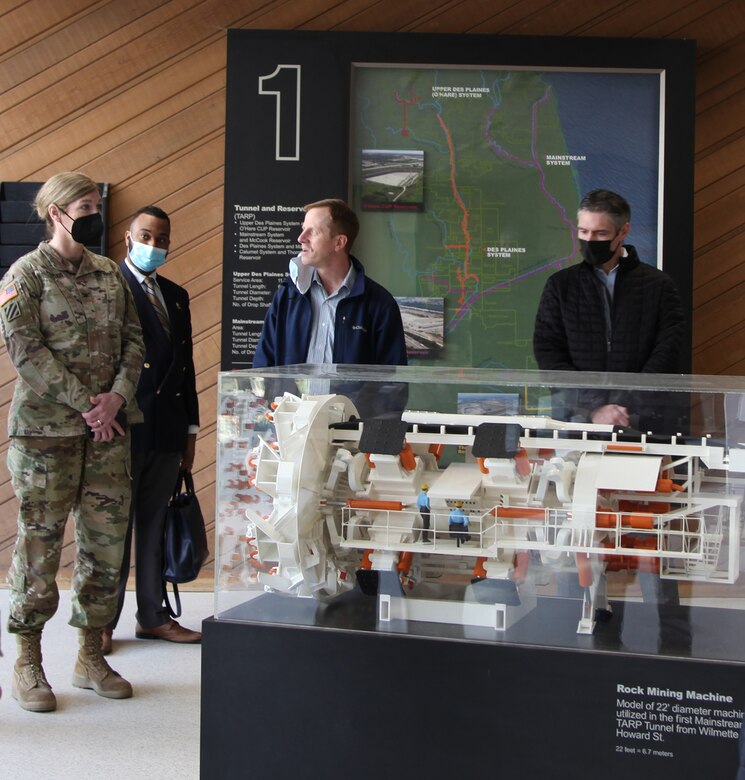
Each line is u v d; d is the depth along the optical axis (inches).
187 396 161.8
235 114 188.5
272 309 141.9
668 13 193.3
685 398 86.7
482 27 195.0
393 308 141.7
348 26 197.3
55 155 202.4
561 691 79.8
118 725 122.4
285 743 85.5
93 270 132.9
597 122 187.0
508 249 189.2
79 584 133.8
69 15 202.2
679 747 78.1
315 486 88.3
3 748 114.4
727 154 195.0
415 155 188.9
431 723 82.4
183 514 156.9
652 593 86.1
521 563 86.4
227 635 86.5
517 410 90.8
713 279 196.1
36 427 126.6
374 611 90.2
